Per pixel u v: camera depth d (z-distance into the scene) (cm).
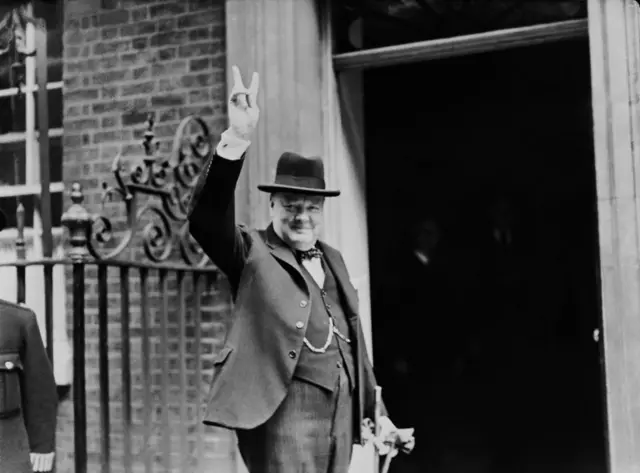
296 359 238
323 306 251
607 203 328
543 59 557
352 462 380
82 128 432
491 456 538
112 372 412
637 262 322
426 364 595
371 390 274
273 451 238
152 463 399
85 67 434
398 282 580
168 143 413
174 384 400
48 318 341
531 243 581
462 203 580
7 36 468
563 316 582
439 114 568
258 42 390
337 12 418
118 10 427
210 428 391
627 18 329
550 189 573
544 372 589
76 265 293
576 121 558
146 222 407
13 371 299
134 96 422
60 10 452
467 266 586
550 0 391
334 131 409
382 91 550
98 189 427
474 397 598
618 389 322
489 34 374
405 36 414
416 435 572
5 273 435
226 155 221
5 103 470
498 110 569
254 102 225
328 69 408
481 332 592
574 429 577
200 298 390
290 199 251
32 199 456
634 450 319
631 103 326
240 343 241
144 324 338
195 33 411
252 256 247
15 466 295
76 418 291
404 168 568
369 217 555
